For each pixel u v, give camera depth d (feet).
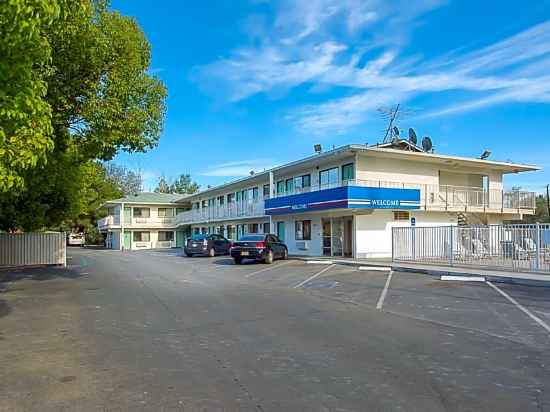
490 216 111.96
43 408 15.85
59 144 45.34
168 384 18.28
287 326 29.55
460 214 106.32
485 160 103.91
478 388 17.57
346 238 98.94
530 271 57.11
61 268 79.41
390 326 29.43
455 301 39.19
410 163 100.94
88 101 42.32
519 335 26.63
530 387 17.69
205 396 16.89
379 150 90.22
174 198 213.46
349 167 96.48
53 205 74.28
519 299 39.37
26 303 39.78
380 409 15.53
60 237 84.58
